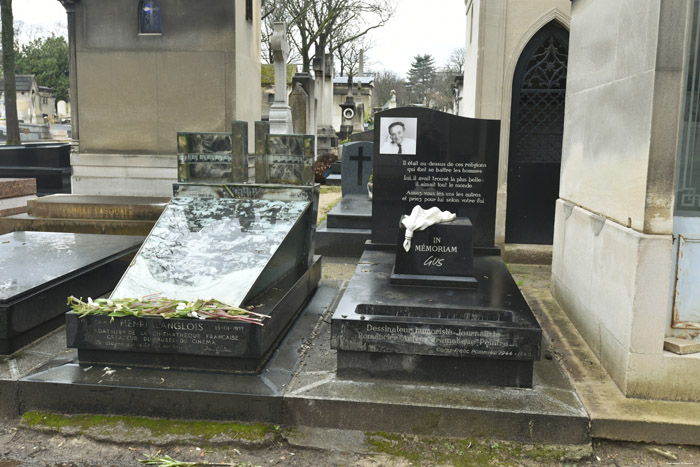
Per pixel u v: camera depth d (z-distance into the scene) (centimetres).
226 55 884
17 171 1073
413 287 446
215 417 351
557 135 756
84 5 886
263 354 377
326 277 646
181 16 880
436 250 454
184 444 332
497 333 354
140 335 372
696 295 353
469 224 454
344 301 405
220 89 892
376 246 573
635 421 327
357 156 970
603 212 413
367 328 364
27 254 529
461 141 543
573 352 425
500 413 332
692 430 324
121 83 901
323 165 1614
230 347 366
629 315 351
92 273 502
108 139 914
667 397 350
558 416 329
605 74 413
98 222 713
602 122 419
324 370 384
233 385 357
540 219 768
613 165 394
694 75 339
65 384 356
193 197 519
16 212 879
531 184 763
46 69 5162
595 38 439
